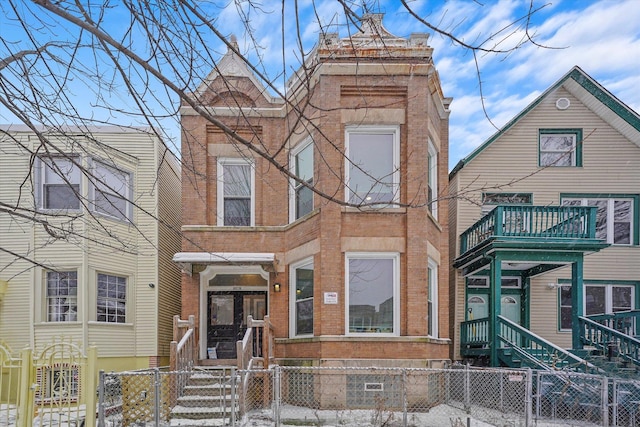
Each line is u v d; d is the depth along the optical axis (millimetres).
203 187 11359
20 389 6727
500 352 10906
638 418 8391
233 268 11141
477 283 14008
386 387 9172
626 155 13750
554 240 10945
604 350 10359
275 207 11391
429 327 10594
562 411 8875
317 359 9328
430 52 9812
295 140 11125
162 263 12859
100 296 11578
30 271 11133
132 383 7789
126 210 12328
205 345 11398
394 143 9953
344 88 9938
